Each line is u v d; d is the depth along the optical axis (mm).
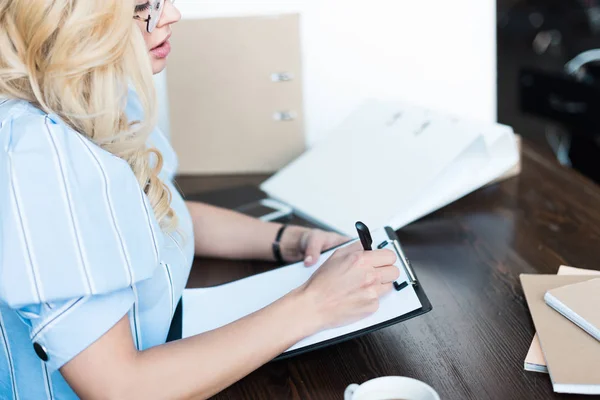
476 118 1492
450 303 914
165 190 902
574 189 1267
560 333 777
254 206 1246
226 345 732
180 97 1416
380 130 1302
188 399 707
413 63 1444
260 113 1416
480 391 729
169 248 880
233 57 1392
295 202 1242
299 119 1413
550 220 1147
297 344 779
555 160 1416
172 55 1397
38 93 735
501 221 1158
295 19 1373
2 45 736
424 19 1414
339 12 1400
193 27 1383
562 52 2471
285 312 771
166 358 710
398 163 1195
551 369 715
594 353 736
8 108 734
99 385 679
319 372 786
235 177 1431
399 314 786
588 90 2174
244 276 1050
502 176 1323
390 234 946
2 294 666
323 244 1028
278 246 1076
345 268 804
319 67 1433
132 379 687
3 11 731
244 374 736
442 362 786
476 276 981
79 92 750
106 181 706
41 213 668
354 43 1422
